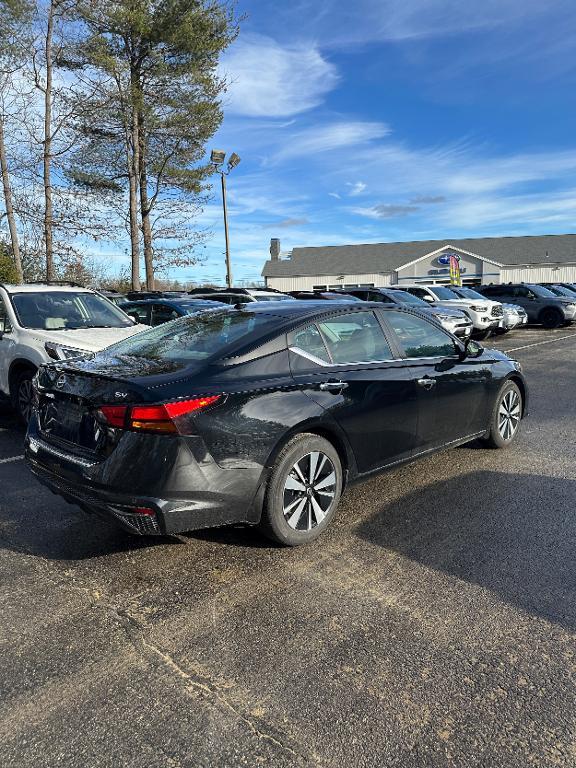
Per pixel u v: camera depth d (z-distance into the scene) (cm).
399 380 407
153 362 344
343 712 216
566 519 389
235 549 350
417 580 311
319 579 314
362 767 191
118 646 257
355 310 412
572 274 4100
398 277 4372
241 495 317
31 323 666
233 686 230
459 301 1720
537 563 329
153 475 293
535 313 2211
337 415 362
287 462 336
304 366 360
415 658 247
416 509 409
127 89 2083
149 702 222
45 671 241
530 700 221
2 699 224
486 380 502
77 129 2092
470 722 210
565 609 282
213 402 307
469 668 240
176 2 2006
